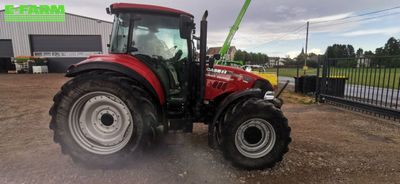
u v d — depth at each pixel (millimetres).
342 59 6258
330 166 2602
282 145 2471
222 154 2689
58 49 19578
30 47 19312
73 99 2344
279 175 2391
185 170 2432
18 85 10422
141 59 2682
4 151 2840
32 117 4645
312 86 8703
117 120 2469
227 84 2857
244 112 2391
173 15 2770
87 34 19594
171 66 2865
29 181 2150
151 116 2434
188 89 2875
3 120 4387
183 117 2836
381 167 2592
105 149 2455
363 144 3322
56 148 2951
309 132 3898
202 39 2598
